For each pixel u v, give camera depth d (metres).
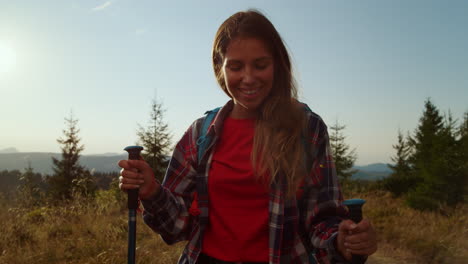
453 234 5.82
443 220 7.42
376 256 5.45
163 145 23.12
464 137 9.93
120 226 5.82
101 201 7.41
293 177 1.19
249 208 1.25
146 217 1.32
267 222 1.22
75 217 6.35
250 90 1.26
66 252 4.59
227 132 1.35
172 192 1.40
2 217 5.65
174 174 1.42
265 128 1.25
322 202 1.22
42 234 5.31
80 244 4.88
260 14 1.30
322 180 1.24
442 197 9.27
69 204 6.93
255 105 1.28
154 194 1.26
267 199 1.24
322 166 1.25
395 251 5.66
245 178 1.24
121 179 1.25
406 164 32.16
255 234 1.23
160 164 23.20
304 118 1.26
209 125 1.38
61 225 5.84
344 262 1.05
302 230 1.29
